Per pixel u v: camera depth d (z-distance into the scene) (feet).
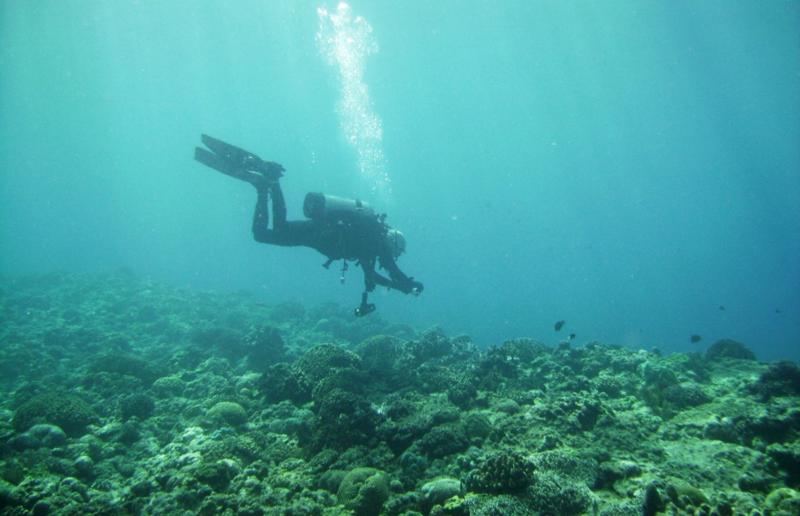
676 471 16.42
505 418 21.11
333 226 27.22
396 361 34.42
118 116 294.05
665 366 27.66
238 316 59.36
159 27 163.43
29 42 162.71
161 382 32.60
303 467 19.11
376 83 228.43
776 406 20.38
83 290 71.36
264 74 222.69
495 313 280.31
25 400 29.81
